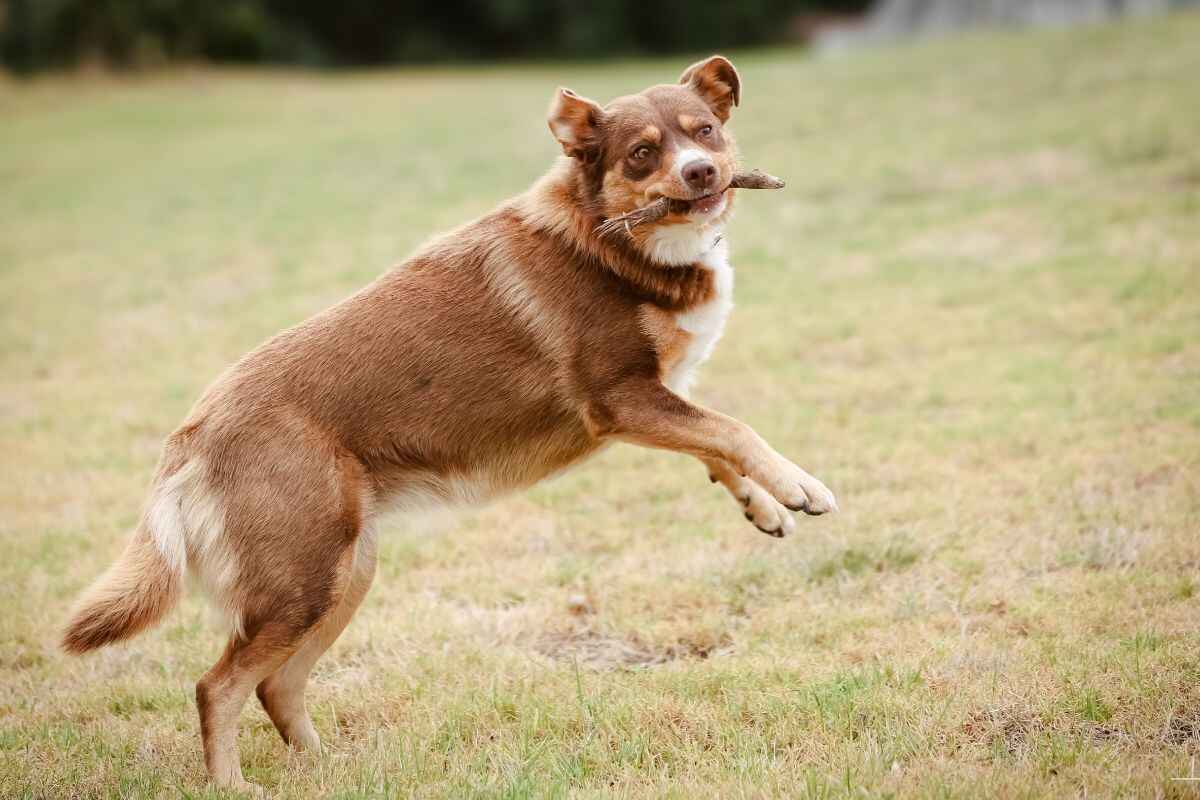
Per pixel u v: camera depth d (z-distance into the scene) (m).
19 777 4.54
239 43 46.09
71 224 18.00
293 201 18.05
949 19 34.81
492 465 4.87
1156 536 5.69
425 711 4.92
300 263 14.04
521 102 28.00
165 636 5.84
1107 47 22.00
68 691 5.35
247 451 4.44
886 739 4.29
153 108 32.81
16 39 39.97
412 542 6.68
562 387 4.82
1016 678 4.57
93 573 6.50
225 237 15.98
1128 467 6.55
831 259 12.04
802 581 5.77
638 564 6.16
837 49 37.50
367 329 4.70
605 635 5.54
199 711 4.37
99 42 41.00
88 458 8.41
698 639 5.40
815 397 8.38
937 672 4.72
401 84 37.59
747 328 10.08
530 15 53.06
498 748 4.52
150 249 15.76
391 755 4.54
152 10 42.94
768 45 53.31
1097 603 5.11
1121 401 7.51
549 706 4.82
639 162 4.73
